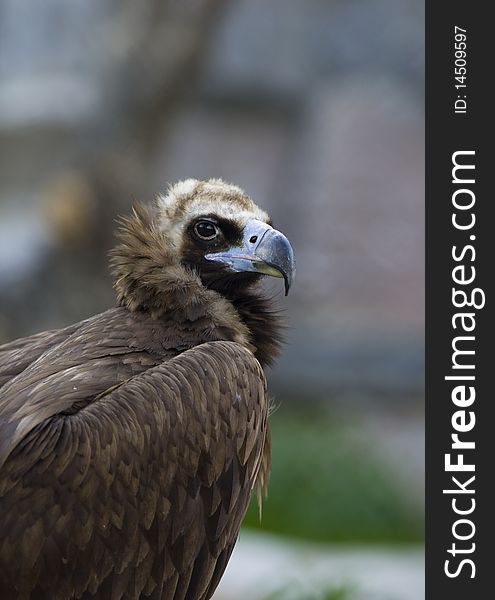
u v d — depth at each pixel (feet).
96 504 21.89
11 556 21.56
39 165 85.81
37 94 87.15
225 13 60.64
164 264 25.39
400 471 64.13
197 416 22.81
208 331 24.95
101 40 64.03
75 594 21.95
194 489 22.81
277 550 50.14
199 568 23.40
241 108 92.43
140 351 24.13
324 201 91.97
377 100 95.04
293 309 85.20
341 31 95.66
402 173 92.73
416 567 48.78
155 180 61.87
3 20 91.91
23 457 21.84
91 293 59.52
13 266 63.82
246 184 91.81
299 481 59.16
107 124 61.05
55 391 22.68
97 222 58.95
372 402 77.46
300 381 77.46
